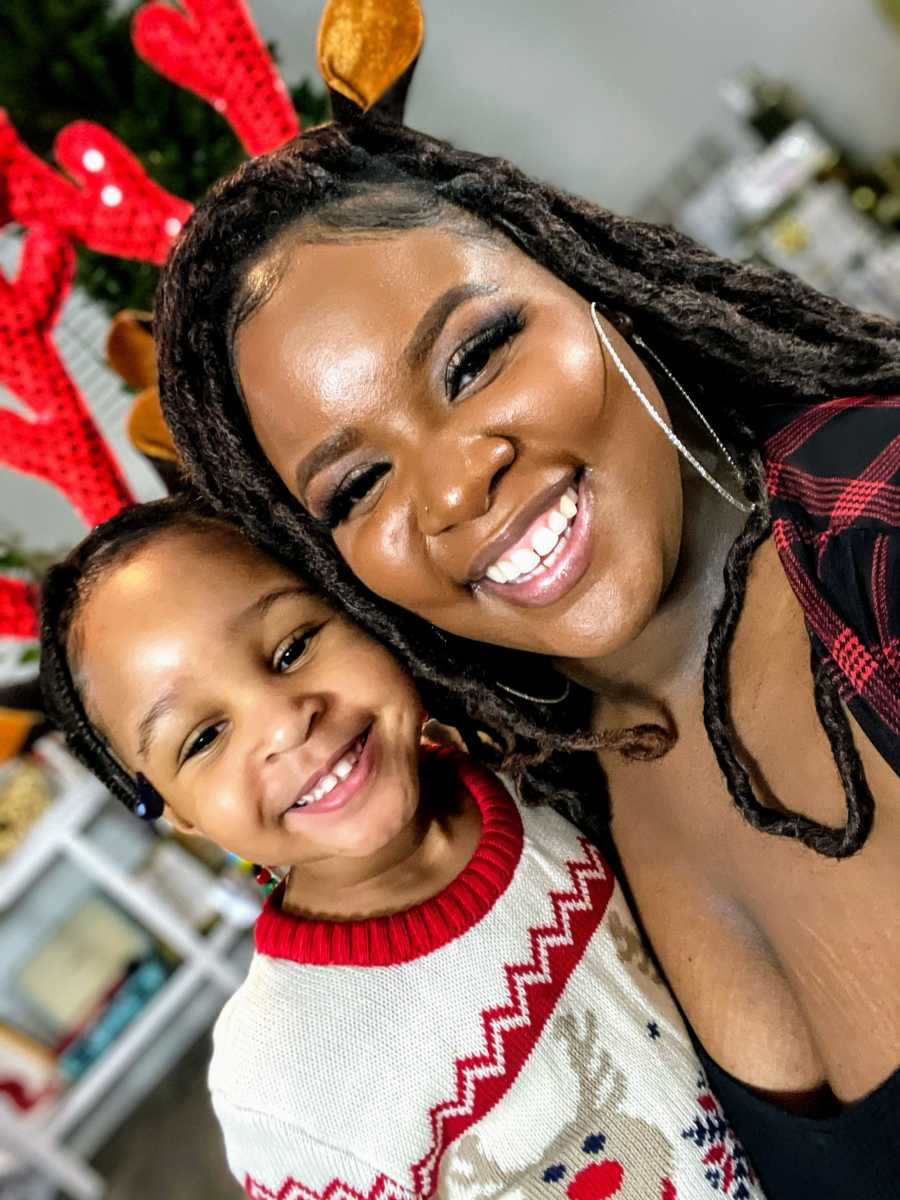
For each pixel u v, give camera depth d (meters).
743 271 0.79
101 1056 2.53
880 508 0.58
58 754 2.51
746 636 0.68
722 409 0.73
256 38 1.07
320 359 0.63
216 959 2.58
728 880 0.73
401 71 0.75
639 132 3.91
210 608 0.83
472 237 0.67
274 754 0.81
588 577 0.64
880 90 3.82
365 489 0.67
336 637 0.85
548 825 0.90
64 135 1.07
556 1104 0.79
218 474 0.80
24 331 1.07
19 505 2.49
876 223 3.37
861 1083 0.66
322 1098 0.79
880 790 0.60
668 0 3.63
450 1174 0.81
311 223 0.66
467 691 0.85
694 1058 0.80
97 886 2.67
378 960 0.81
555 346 0.63
